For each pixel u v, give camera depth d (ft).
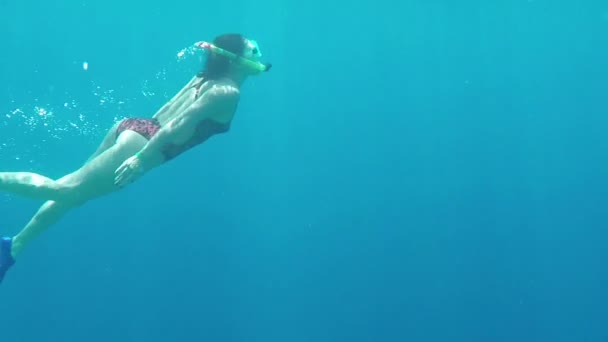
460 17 52.37
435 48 55.36
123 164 12.26
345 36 54.70
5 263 12.91
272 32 55.42
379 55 55.47
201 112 12.55
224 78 13.39
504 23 53.93
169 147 12.63
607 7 50.31
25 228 13.24
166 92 37.99
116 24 49.78
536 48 57.00
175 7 49.60
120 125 13.96
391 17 52.42
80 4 47.21
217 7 50.80
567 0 48.67
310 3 49.44
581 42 56.65
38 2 45.70
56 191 12.83
